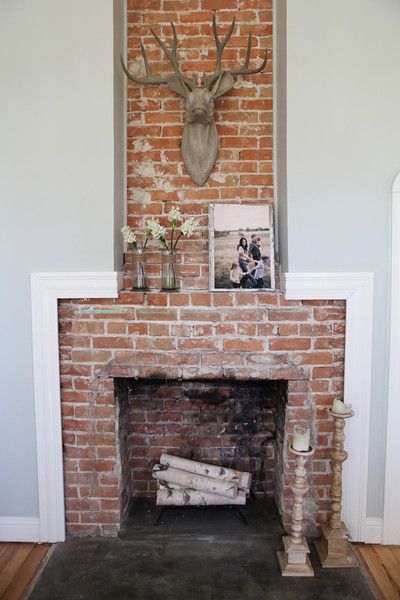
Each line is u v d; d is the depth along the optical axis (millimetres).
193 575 1957
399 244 2096
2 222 2137
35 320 2150
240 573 1970
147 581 1920
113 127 2082
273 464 2498
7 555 2129
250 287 2217
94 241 2117
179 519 2322
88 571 1984
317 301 2145
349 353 2137
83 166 2092
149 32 2352
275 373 2145
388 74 2053
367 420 2164
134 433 2498
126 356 2166
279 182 2270
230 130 2352
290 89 2055
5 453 2229
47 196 2111
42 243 2133
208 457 2500
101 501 2225
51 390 2176
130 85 2359
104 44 2059
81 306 2168
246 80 2344
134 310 2148
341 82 2057
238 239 2244
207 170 2316
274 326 2145
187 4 2342
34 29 2068
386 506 2195
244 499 2316
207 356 2150
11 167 2109
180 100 2354
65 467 2225
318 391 2168
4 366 2197
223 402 2469
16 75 2082
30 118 2088
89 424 2199
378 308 2145
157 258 2357
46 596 1839
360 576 1962
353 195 2090
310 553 2119
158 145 2363
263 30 2340
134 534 2213
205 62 2350
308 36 2041
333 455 2062
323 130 2066
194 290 2258
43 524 2215
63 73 2072
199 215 2359
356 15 2039
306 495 2209
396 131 2066
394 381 2150
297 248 2107
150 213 2369
